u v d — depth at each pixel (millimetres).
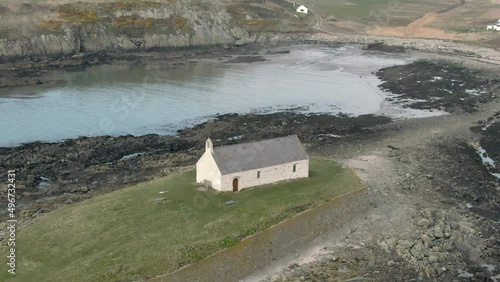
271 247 44969
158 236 43625
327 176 56781
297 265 44750
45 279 38656
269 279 42688
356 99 100438
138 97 97938
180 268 39312
